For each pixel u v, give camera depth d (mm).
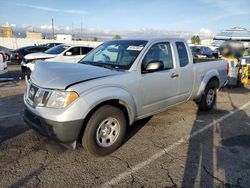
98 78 3432
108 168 3285
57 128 3100
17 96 7109
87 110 3178
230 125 5035
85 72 3557
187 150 3850
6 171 3133
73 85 3168
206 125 4996
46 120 3146
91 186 2896
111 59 4289
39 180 2975
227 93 8336
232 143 4145
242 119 5445
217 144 4094
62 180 2992
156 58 4324
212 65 5883
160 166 3361
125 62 4039
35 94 3389
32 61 11148
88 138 3355
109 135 3604
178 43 4891
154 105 4301
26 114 3715
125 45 4422
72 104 3092
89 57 4664
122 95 3580
